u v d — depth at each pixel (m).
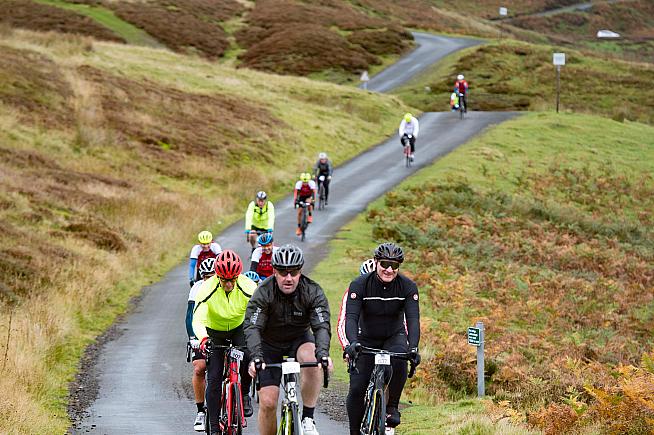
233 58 101.00
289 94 71.31
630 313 25.69
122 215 33.31
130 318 22.23
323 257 30.36
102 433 12.89
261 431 9.85
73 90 52.34
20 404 12.98
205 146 49.72
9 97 47.44
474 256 31.53
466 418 12.77
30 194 32.12
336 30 113.75
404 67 99.19
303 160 53.16
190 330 12.41
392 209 39.81
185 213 36.38
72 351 18.59
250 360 10.07
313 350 9.71
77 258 25.72
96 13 105.88
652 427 11.43
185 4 117.62
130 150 45.72
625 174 52.94
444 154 55.22
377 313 10.46
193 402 14.88
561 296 26.58
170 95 58.56
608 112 77.12
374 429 9.97
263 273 18.28
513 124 63.78
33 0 107.31
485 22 185.88
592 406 12.41
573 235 38.16
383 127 66.56
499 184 47.19
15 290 21.03
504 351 19.25
